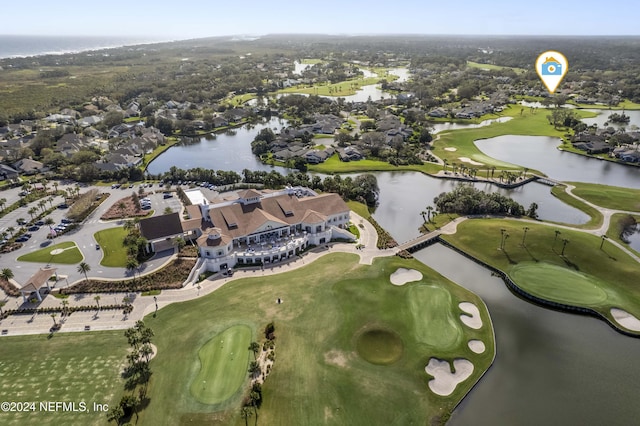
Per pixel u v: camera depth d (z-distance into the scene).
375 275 106.75
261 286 101.69
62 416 66.81
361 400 70.62
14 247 119.38
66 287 100.19
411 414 68.56
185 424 65.69
